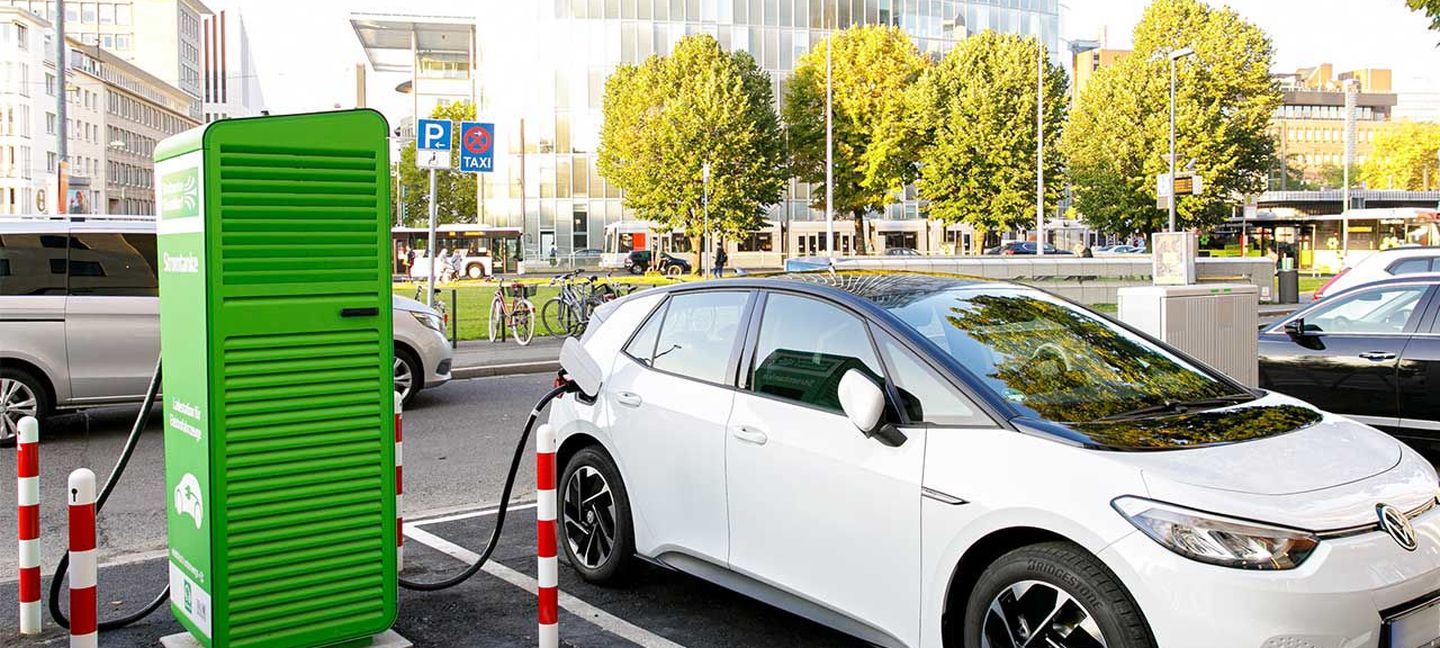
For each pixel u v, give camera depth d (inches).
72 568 147.6
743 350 188.2
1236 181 1835.6
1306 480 139.0
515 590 214.5
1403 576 131.4
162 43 5876.0
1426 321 325.1
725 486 180.7
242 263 158.7
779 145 2007.9
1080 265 1125.1
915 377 161.3
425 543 252.5
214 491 158.2
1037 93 1781.5
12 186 3742.6
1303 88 6235.2
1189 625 125.0
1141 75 1856.5
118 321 385.4
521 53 2551.7
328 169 165.2
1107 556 131.0
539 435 161.2
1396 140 3659.0
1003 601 142.5
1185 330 300.5
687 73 1975.9
